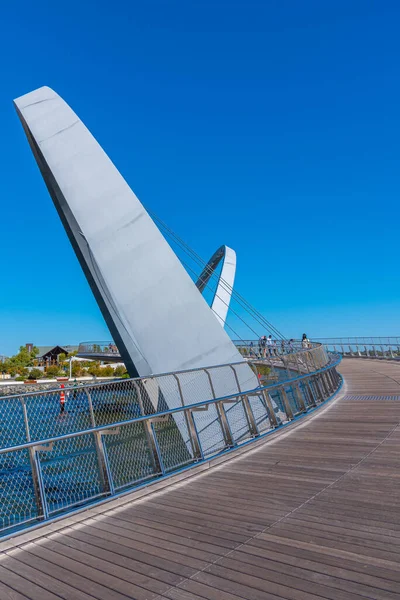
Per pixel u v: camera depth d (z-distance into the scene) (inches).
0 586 122.3
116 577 124.7
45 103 434.9
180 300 418.9
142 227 425.1
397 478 202.7
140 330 396.5
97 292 431.5
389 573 119.4
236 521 162.2
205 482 215.6
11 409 185.3
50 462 186.2
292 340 912.9
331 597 109.5
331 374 583.8
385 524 151.4
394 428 314.8
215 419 367.6
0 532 160.1
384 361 1147.9
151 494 201.5
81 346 2150.6
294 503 177.9
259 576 121.3
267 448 279.1
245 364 424.2
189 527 159.0
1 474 168.6
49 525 166.9
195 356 406.6
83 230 404.5
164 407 358.6
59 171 413.1
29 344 3868.1
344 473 215.2
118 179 430.9
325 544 138.5
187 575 123.9
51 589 119.6
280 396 402.9
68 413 202.4
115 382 228.8
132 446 225.0
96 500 193.6
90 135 435.5
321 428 330.6
